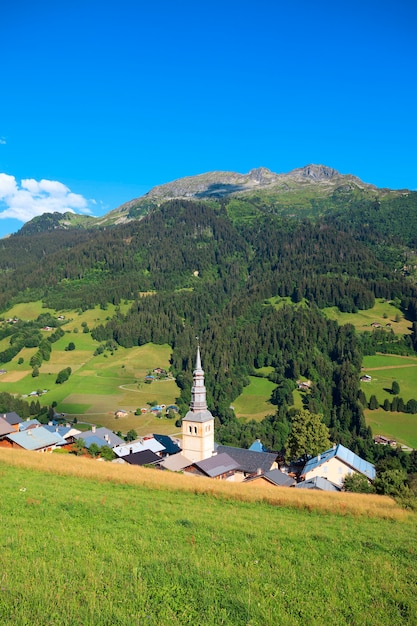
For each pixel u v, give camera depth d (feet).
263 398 643.04
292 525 111.04
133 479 158.92
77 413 593.42
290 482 290.76
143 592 57.52
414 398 610.24
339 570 73.92
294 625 53.47
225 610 55.11
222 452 360.69
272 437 487.20
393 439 492.95
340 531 107.34
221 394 619.26
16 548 70.85
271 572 69.92
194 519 104.83
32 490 123.54
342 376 640.17
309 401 583.17
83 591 55.42
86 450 358.64
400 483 232.12
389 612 59.21
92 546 75.72
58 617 49.42
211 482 177.06
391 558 84.02
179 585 60.80
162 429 542.98
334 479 315.78
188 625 51.70
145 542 79.87
